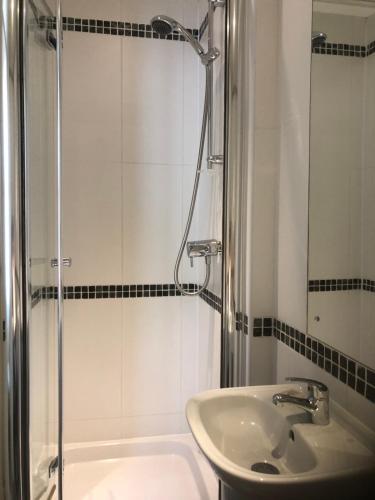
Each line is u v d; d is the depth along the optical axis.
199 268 2.09
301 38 1.26
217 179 1.80
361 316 0.98
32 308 1.36
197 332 2.12
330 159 1.12
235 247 1.51
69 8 1.91
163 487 1.83
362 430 0.96
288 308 1.36
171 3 2.01
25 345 1.31
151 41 1.99
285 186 1.38
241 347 1.52
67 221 1.96
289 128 1.35
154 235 2.05
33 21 1.33
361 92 1.01
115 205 2.01
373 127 0.97
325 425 1.01
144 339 2.08
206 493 1.76
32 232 1.36
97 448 2.02
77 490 1.81
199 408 1.13
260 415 1.19
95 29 1.94
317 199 1.18
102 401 2.05
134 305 2.06
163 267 2.07
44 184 1.49
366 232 0.98
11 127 1.22
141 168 2.02
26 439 1.32
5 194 1.24
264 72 1.42
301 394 1.19
